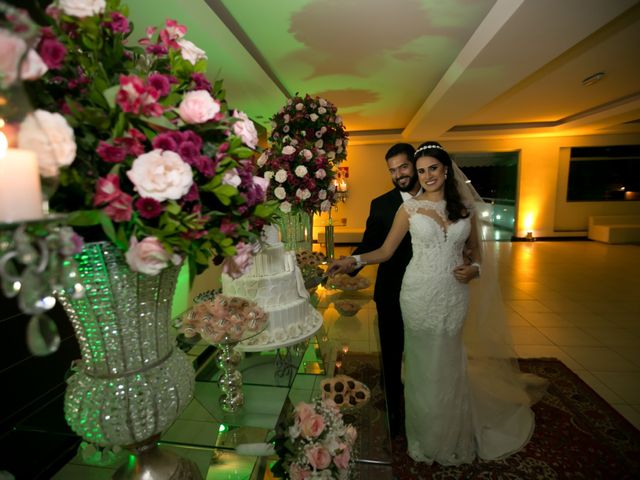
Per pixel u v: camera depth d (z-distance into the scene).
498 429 2.19
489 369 2.35
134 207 0.61
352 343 1.71
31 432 1.08
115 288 0.68
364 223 9.34
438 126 6.95
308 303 1.65
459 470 1.98
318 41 3.43
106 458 0.96
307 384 1.39
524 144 8.87
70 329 1.55
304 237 2.54
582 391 2.70
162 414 0.77
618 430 2.27
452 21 3.12
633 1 2.44
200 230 0.66
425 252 1.87
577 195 9.21
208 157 0.67
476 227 1.99
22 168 0.45
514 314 4.29
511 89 5.32
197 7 2.38
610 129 8.18
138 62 0.74
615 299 4.70
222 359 1.23
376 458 1.15
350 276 2.33
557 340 3.59
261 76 3.73
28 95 0.50
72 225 0.58
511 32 2.87
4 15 0.43
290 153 2.21
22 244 0.44
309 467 0.97
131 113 0.59
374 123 7.72
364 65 4.13
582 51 3.91
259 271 1.52
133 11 2.24
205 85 0.76
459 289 1.89
